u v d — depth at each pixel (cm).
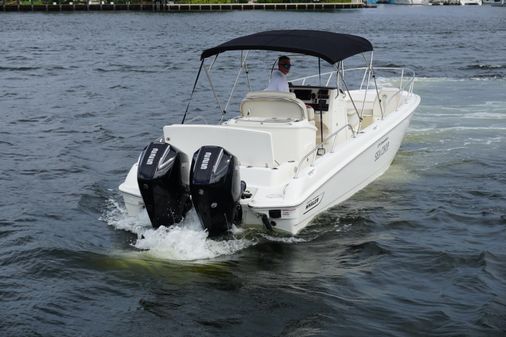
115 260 700
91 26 5603
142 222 785
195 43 3922
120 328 571
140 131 1409
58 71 2528
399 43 3825
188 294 628
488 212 862
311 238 763
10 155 1187
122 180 1027
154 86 2098
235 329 570
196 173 684
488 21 6831
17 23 5984
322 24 5962
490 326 573
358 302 618
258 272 675
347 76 2184
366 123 1047
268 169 755
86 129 1430
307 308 605
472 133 1294
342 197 882
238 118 850
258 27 5475
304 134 811
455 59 2809
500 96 1719
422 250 738
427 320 586
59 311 599
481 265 697
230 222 711
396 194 934
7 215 854
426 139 1248
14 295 628
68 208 881
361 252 732
